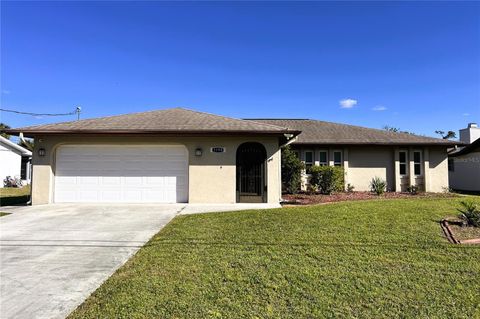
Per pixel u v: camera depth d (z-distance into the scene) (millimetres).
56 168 12234
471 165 21562
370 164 18172
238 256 5309
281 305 3643
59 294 4020
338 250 5574
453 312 3494
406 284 4203
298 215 8312
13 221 8719
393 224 7238
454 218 7711
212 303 3676
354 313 3479
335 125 20953
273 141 12086
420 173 18156
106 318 3352
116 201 12164
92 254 5738
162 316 3383
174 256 5355
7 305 3715
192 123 12766
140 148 12312
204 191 11984
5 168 25469
